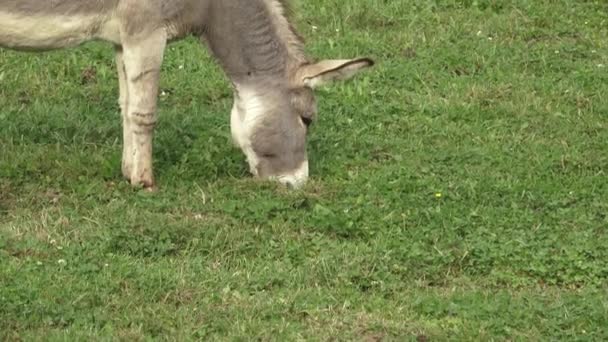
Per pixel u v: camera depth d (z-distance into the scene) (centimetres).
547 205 712
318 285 631
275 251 656
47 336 575
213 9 700
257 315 600
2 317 585
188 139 759
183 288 616
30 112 780
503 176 743
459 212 698
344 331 592
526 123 808
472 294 625
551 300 625
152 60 691
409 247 661
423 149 771
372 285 634
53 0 674
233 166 735
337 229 676
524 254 657
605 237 679
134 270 626
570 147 781
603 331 600
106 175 718
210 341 582
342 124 797
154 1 685
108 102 806
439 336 590
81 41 688
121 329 585
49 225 662
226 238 659
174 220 673
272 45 711
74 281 615
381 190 717
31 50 689
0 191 695
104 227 661
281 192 708
